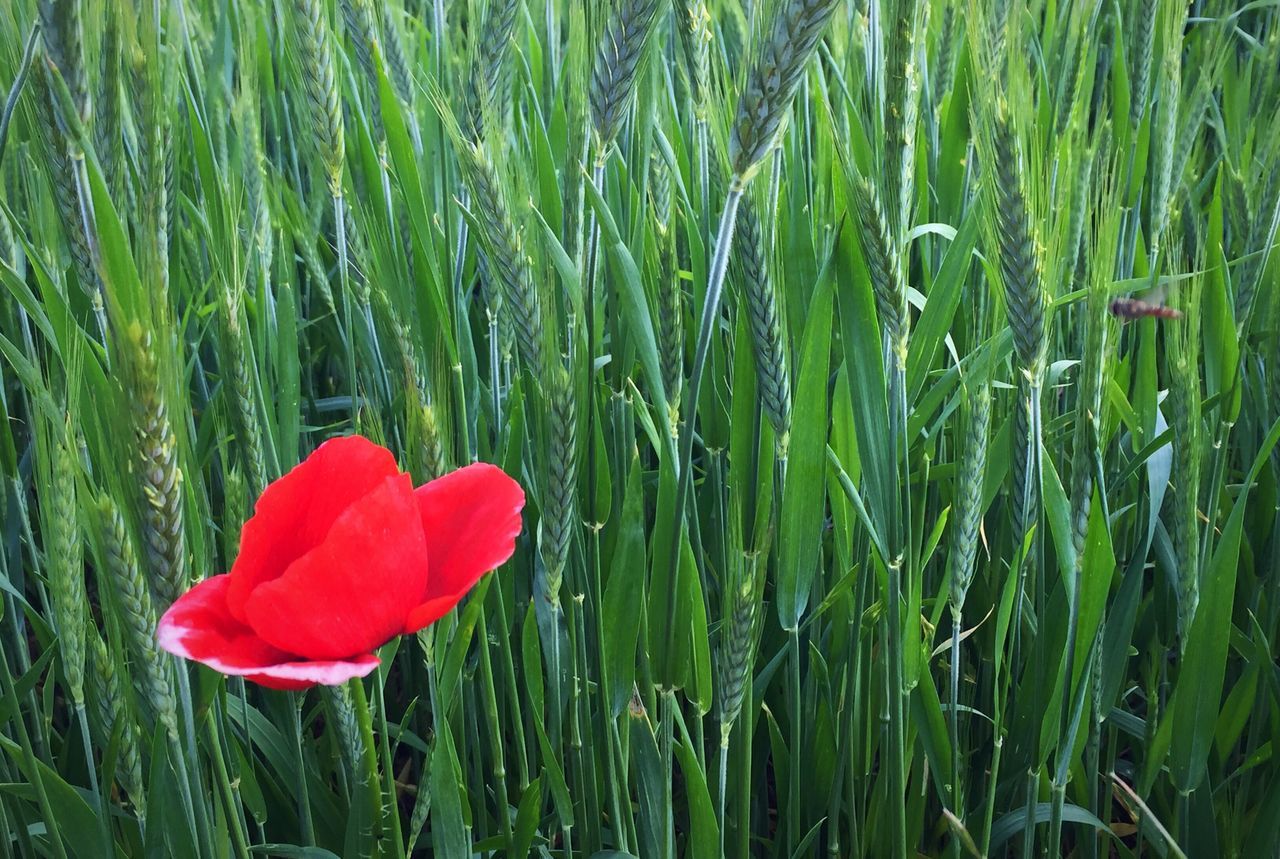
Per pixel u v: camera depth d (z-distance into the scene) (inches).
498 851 21.8
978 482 17.3
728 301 19.8
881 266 15.7
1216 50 26.6
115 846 18.7
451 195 19.3
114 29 15.1
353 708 17.0
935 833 22.3
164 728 14.9
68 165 14.7
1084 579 17.2
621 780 18.3
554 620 17.4
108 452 14.7
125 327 12.9
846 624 20.8
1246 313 22.4
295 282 27.0
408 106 22.0
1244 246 24.2
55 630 20.4
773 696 22.9
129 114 20.7
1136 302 18.1
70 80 12.6
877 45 18.2
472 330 25.2
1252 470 17.8
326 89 18.2
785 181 19.4
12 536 21.2
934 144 23.7
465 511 14.1
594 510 17.7
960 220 22.4
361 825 17.3
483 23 19.1
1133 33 25.8
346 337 19.4
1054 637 19.2
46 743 19.4
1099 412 17.8
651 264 18.0
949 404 19.2
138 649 14.3
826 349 16.3
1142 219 27.0
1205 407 21.1
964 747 22.4
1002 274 15.6
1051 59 26.1
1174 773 19.5
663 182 20.2
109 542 14.0
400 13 25.7
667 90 22.4
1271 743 21.1
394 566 12.7
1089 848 21.1
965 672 23.9
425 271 18.0
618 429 19.3
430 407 16.4
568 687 19.8
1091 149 20.9
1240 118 29.0
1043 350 15.9
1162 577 21.5
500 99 19.9
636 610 17.4
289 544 13.5
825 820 22.0
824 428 16.8
